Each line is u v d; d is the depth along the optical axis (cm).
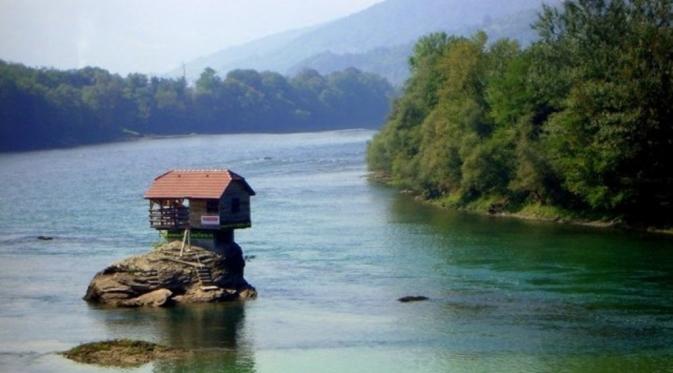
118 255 14712
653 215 16738
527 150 18050
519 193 19138
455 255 14200
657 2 17162
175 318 10581
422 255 14250
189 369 8756
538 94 18812
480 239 15688
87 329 10125
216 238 11712
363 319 10488
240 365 8875
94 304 11281
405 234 16400
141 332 10000
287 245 15312
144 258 11538
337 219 18600
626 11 17600
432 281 12369
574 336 9688
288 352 9275
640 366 8688
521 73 19275
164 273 11388
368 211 19938
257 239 15988
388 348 9394
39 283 12525
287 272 13050
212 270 11525
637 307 10788
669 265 13100
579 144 16850
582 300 11169
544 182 18138
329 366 8850
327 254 14412
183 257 11550
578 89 16738
